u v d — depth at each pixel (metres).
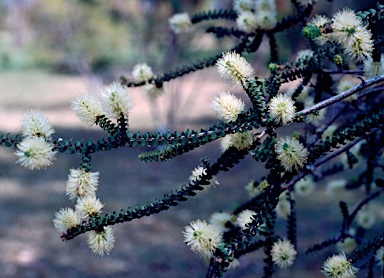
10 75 20.25
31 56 21.11
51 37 15.40
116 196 7.45
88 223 1.01
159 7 10.10
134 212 1.03
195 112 12.88
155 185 8.00
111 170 8.76
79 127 11.73
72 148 0.98
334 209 6.28
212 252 1.03
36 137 0.95
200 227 1.01
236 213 1.46
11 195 7.34
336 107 1.89
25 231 5.94
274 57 1.56
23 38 22.19
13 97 16.38
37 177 8.28
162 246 5.65
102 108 1.00
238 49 1.56
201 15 1.71
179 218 6.42
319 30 1.04
